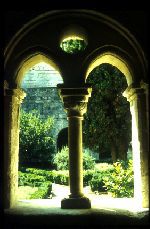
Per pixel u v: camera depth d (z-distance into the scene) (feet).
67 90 25.18
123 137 48.91
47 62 27.30
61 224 19.08
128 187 35.63
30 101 65.67
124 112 48.32
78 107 25.29
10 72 25.43
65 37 27.20
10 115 25.22
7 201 24.49
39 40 25.76
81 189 25.18
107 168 52.08
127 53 25.43
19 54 25.59
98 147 50.80
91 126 48.80
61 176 50.72
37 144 61.16
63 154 58.65
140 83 24.70
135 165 26.22
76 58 25.75
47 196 41.06
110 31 25.75
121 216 21.45
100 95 48.60
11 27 24.20
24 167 59.47
